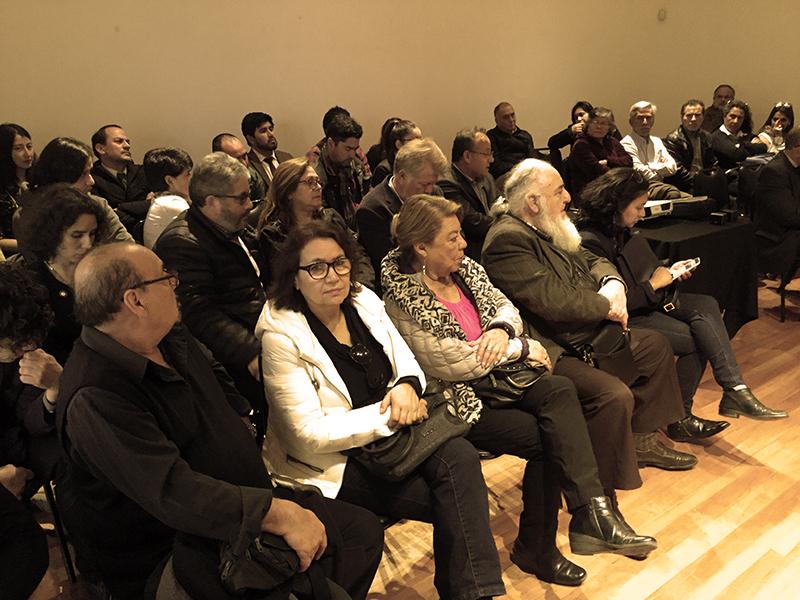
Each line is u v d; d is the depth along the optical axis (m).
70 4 4.59
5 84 4.49
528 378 2.08
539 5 7.13
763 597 2.07
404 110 6.41
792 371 3.54
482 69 6.88
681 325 2.89
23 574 1.44
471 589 1.73
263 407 2.12
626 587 2.12
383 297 2.15
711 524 2.40
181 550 1.39
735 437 2.95
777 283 4.91
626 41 8.00
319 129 5.91
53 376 1.74
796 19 7.43
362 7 5.89
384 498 1.82
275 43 5.50
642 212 2.81
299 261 1.80
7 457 1.84
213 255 2.26
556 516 2.13
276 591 1.38
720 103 7.36
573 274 2.51
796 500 2.53
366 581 1.66
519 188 2.49
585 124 5.38
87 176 3.06
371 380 1.86
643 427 2.60
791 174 4.09
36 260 2.02
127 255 1.38
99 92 4.82
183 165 3.58
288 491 1.67
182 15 5.03
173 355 1.50
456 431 1.83
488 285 2.29
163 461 1.33
